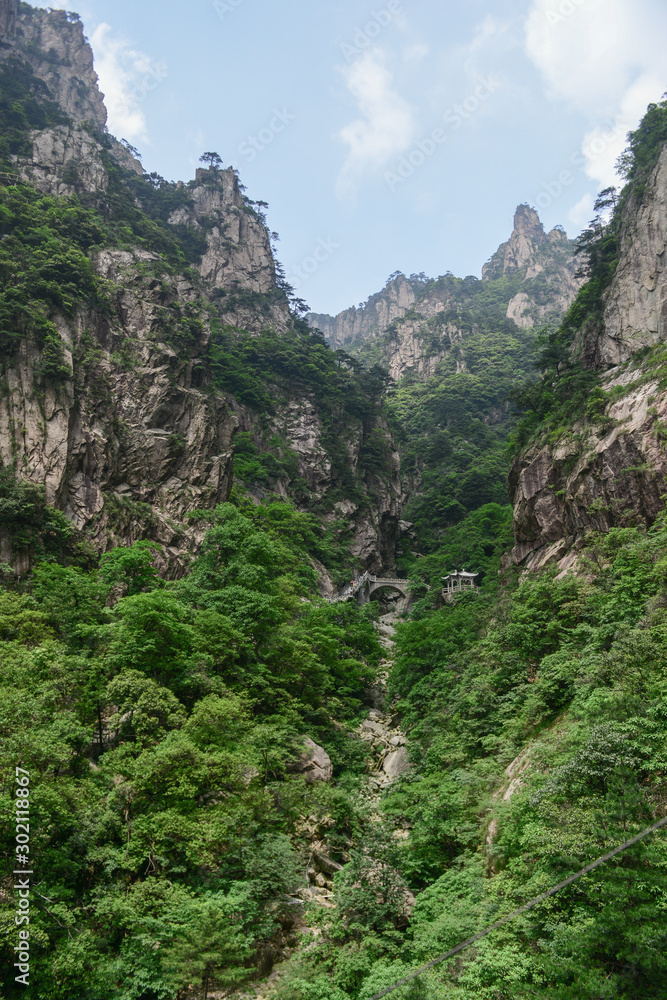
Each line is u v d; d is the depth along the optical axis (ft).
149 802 89.35
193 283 361.71
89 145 357.00
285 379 397.80
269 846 92.53
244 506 275.39
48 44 567.59
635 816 65.10
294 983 74.59
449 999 63.46
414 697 164.04
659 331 188.75
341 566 315.37
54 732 80.53
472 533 341.62
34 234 228.63
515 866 76.33
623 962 56.54
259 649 151.02
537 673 124.47
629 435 158.61
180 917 74.90
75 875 78.02
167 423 233.14
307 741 134.82
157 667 116.37
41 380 192.54
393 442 448.65
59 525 175.73
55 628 128.36
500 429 543.39
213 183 535.19
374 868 93.97
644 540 133.39
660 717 77.71
